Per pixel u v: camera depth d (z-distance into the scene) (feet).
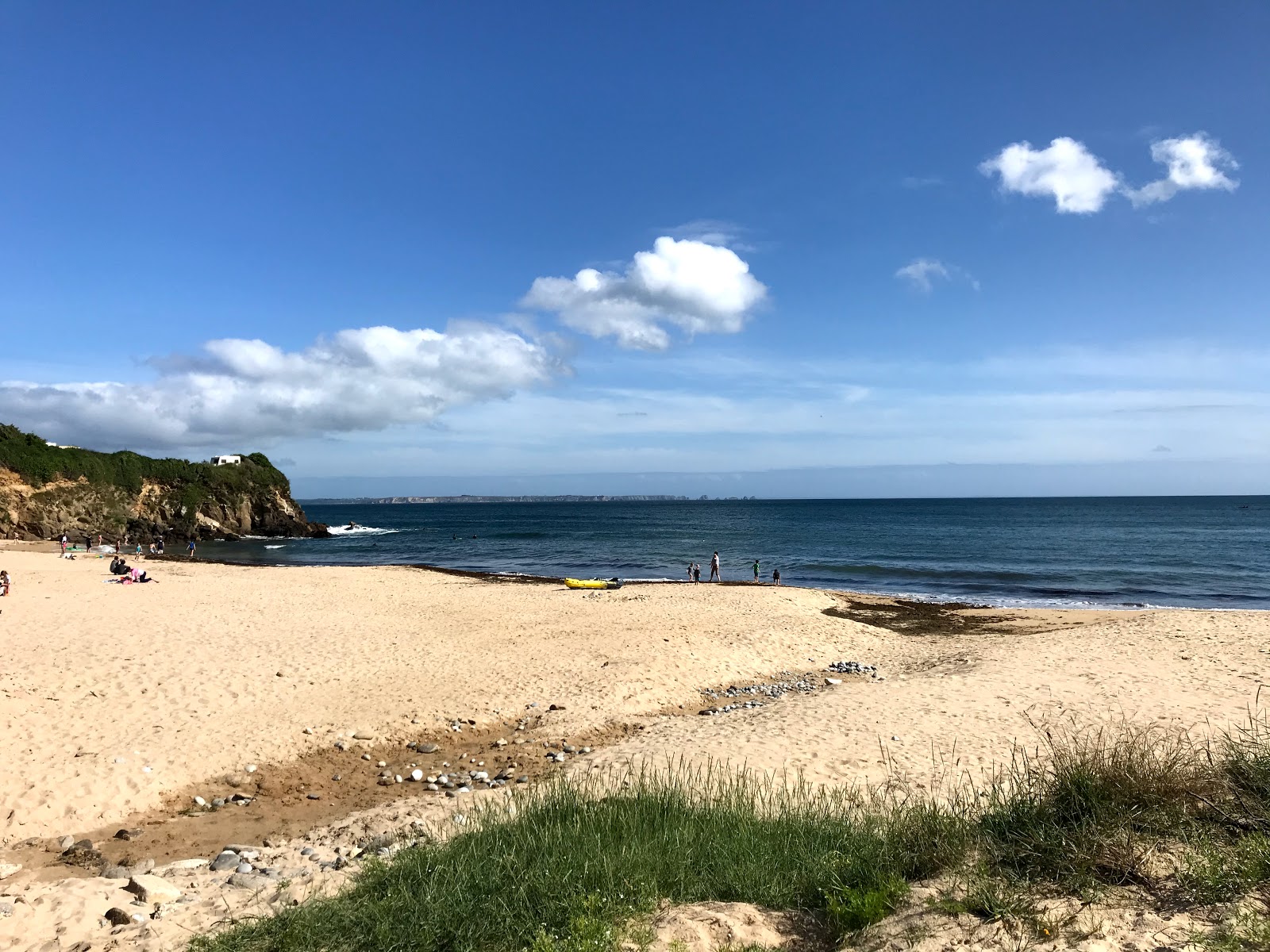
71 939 17.06
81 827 27.71
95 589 90.38
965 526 309.63
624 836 18.67
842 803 23.56
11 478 209.26
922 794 24.22
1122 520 354.95
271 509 278.26
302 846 25.59
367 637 61.93
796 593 100.63
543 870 16.80
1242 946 11.42
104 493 227.61
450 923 14.93
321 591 95.45
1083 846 14.96
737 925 14.57
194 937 15.84
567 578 130.52
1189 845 14.84
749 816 20.39
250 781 32.94
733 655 59.31
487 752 37.76
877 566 149.28
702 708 46.70
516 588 104.94
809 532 281.13
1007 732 35.50
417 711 42.75
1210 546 197.16
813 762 32.09
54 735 35.24
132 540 232.53
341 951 14.49
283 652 54.44
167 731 36.94
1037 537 235.81
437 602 86.28
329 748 37.14
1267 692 40.91
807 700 45.78
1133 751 19.27
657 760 33.53
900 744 34.32
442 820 26.50
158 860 25.21
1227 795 17.02
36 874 23.48
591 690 47.80
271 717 40.29
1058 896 13.73
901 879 15.35
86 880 21.81
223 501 263.90
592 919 14.48
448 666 52.95
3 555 147.54
